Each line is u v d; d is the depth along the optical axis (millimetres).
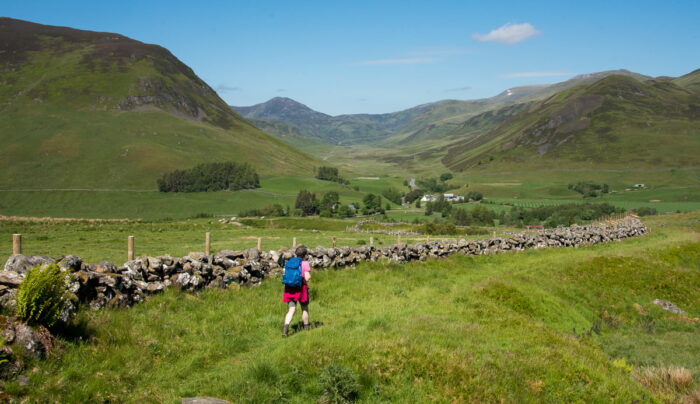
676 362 15406
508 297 19047
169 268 14102
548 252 34500
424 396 9422
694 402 11398
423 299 17641
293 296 12250
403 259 24953
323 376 9203
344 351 10523
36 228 55250
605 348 16984
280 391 8930
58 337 9336
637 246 39156
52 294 9312
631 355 16297
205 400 8414
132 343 10281
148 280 13492
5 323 8617
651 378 12953
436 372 10148
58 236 46062
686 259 33625
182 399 8484
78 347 9422
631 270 28453
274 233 67250
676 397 11750
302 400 8891
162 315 12250
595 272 27453
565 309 20219
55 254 30453
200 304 13789
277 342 11523
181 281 14195
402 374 10016
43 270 9258
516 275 23188
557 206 194250
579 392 10555
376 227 90562
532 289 20641
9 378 7895
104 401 8219
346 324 13078
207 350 10781
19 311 8852
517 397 9812
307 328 12508
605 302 23781
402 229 87188
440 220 160000
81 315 10391
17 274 9930
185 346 10812
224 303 14320
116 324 10781
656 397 11445
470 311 15914
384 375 9891
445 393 9594
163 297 13281
